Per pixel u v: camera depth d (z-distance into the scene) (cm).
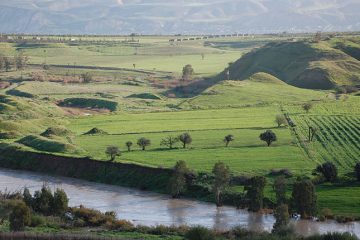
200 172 16625
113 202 15450
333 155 18262
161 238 11200
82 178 18225
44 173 19025
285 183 14912
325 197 14500
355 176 15850
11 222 11550
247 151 18838
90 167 18400
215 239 10975
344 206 14000
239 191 15350
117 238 10662
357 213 13612
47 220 12431
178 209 14712
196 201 15500
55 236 10450
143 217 13950
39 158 19575
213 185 15550
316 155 18225
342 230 12581
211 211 14475
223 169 15175
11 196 14600
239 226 12581
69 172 18625
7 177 18512
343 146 19400
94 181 17900
